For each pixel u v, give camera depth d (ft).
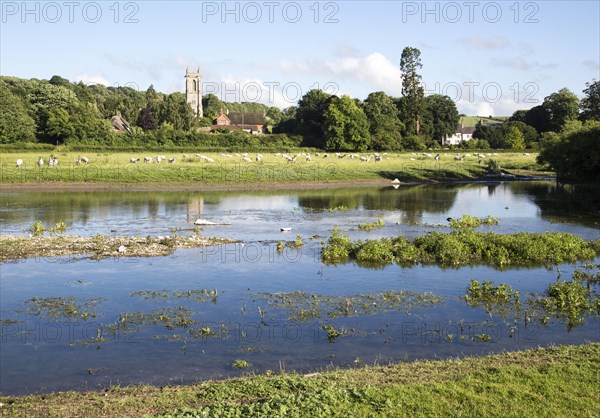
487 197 212.43
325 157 331.36
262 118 556.92
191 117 430.20
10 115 330.95
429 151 423.23
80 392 49.14
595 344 57.11
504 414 40.11
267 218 157.69
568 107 489.67
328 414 39.99
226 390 46.32
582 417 39.75
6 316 71.67
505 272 95.50
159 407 43.78
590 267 96.63
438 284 87.81
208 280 89.92
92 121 350.43
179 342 63.00
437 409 40.91
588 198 207.82
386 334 65.51
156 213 163.94
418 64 450.71
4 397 47.55
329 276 92.79
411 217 161.07
